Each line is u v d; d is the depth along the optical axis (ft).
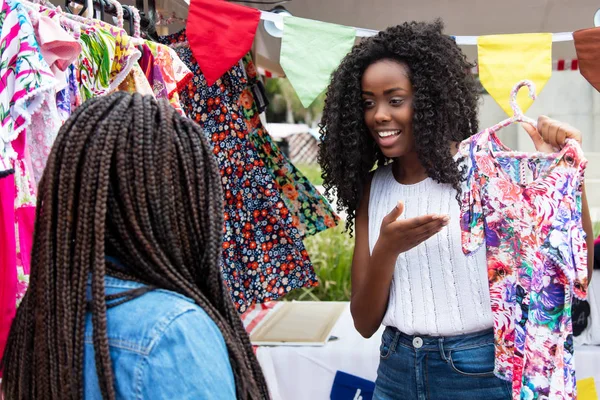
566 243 4.60
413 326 5.33
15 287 4.04
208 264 2.97
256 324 9.34
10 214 4.01
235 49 6.97
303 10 11.21
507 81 7.18
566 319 4.66
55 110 4.46
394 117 5.49
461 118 5.52
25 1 4.45
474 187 5.08
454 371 5.21
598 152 21.29
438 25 5.79
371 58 5.64
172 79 6.24
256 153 7.88
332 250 16.92
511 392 5.15
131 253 2.85
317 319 9.60
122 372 2.64
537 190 4.83
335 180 6.06
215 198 3.00
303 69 7.06
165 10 9.61
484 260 5.23
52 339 2.78
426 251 5.32
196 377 2.64
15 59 4.16
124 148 2.80
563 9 10.89
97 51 5.22
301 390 8.21
